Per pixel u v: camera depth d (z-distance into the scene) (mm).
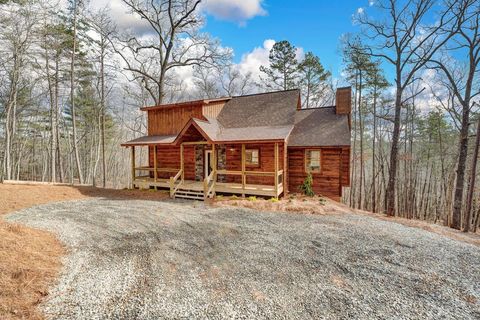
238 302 4016
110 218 8758
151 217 8977
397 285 4617
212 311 3785
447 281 4797
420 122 24047
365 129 29562
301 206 10461
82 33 20219
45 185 15312
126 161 39719
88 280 4574
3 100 22375
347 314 3758
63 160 33312
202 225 8117
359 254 5934
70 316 3578
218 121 16344
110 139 34938
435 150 22859
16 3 17438
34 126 29016
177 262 5418
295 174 14555
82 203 11367
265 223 8398
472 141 17922
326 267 5266
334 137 13445
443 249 6398
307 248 6262
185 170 16266
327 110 16266
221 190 13156
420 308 3947
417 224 8938
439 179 22219
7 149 19172
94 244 6320
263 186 13195
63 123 30328
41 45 19484
